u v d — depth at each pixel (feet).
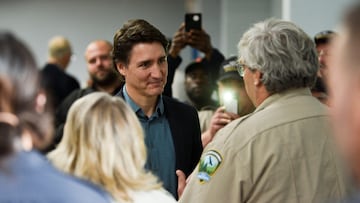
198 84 11.60
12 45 3.64
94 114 5.80
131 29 8.04
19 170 3.64
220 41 26.17
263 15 20.67
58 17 29.78
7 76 3.58
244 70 6.81
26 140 3.71
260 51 6.56
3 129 3.54
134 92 8.06
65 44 19.52
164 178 7.98
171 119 8.20
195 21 12.11
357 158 3.21
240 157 6.43
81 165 5.69
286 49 6.50
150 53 7.94
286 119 6.46
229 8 20.77
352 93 3.17
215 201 6.50
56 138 9.84
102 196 3.93
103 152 5.70
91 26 29.91
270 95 6.68
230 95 9.14
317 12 14.12
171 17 30.14
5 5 29.53
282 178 6.31
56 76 17.51
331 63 3.36
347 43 3.17
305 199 6.28
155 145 8.02
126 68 8.05
